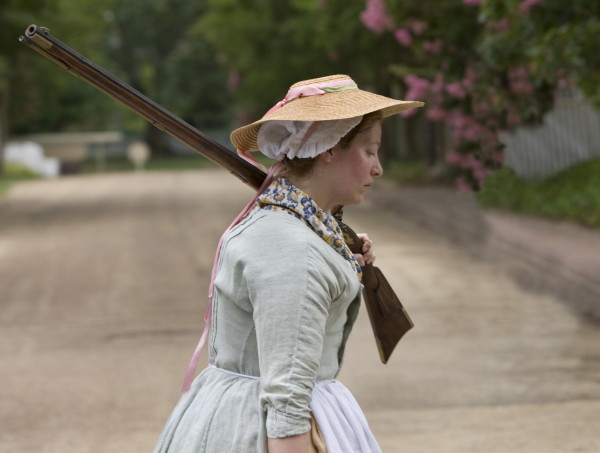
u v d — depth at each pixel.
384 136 79.06
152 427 15.48
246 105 98.25
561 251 30.97
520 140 41.88
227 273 5.99
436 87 30.36
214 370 6.23
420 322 23.08
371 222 45.44
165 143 158.25
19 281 31.95
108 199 67.81
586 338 20.77
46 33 5.91
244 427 5.87
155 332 23.31
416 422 15.03
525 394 16.58
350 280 6.05
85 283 31.17
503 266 30.20
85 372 19.55
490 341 20.89
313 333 5.68
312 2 58.59
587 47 24.33
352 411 6.17
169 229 46.72
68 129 149.12
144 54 149.88
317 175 6.15
